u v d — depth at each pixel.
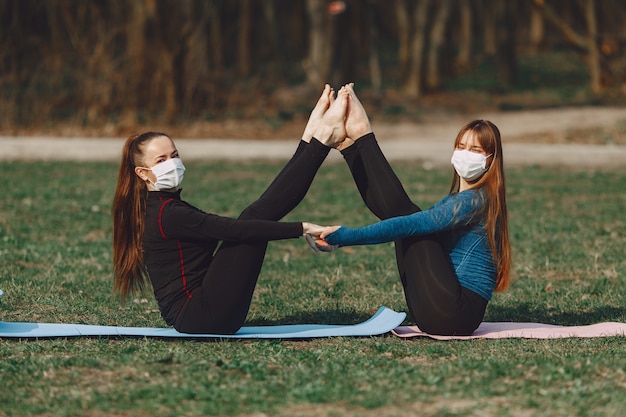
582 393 4.84
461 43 48.09
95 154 20.91
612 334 6.43
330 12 29.98
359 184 6.29
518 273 9.20
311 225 5.95
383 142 23.62
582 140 23.16
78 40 25.47
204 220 5.95
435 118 28.22
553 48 52.50
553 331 6.52
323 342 6.23
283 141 24.27
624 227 11.80
